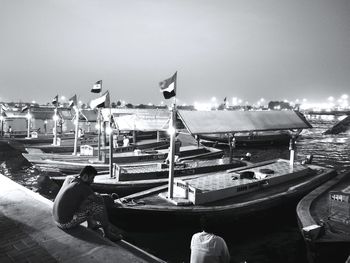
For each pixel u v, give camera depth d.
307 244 10.27
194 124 17.91
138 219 12.84
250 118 20.59
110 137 17.92
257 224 14.17
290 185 17.30
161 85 14.27
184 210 12.70
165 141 35.38
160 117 27.72
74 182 6.57
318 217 12.19
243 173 16.92
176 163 19.70
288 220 15.72
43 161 20.70
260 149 47.56
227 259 6.33
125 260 5.67
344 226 11.12
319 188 16.34
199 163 21.20
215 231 13.21
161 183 17.30
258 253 12.32
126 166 20.09
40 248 5.98
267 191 16.17
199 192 13.83
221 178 16.67
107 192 16.56
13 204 8.41
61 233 6.63
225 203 14.16
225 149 47.09
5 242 6.21
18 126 77.88
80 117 39.00
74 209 6.48
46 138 37.28
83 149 25.06
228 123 19.16
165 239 13.12
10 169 24.62
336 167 34.25
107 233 6.68
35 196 9.20
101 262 5.57
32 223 7.14
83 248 6.02
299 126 21.53
